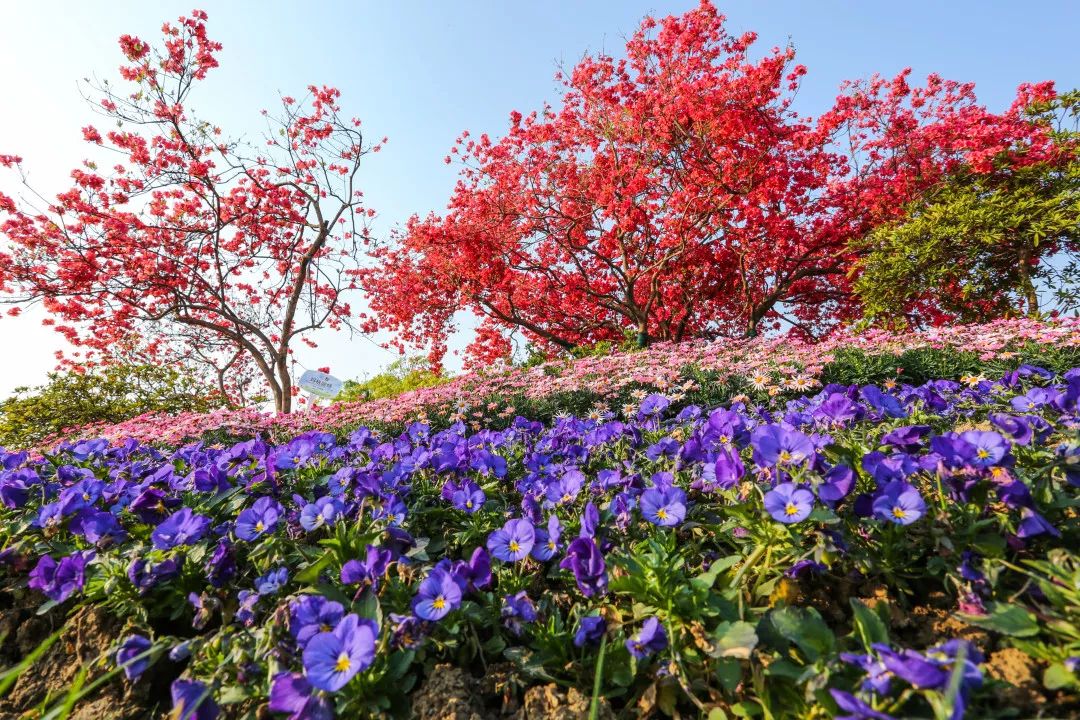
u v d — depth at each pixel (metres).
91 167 10.79
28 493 3.08
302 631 1.56
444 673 1.65
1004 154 11.73
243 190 13.34
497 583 2.15
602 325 17.47
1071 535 1.75
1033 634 1.42
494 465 2.95
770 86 12.27
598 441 3.28
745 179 12.96
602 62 14.00
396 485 2.64
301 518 2.25
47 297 11.37
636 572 1.79
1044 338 6.69
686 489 2.55
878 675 1.18
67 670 2.09
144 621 2.05
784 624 1.47
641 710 1.53
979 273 11.90
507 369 11.52
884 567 1.75
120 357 14.93
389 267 15.93
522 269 16.03
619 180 13.85
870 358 7.21
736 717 1.43
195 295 13.98
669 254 14.56
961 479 1.73
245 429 8.52
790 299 18.14
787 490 1.71
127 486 3.08
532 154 15.09
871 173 15.04
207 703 1.52
